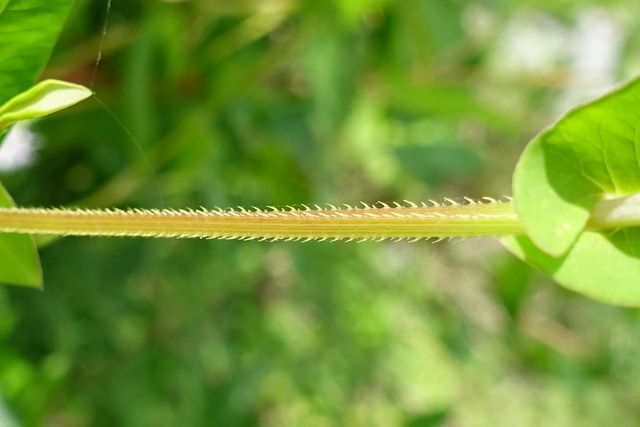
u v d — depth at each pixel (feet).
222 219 0.32
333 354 1.00
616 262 0.34
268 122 0.74
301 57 0.72
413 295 1.13
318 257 0.89
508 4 0.91
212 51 0.67
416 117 0.90
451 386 1.27
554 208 0.33
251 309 0.90
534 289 1.05
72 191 0.69
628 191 0.33
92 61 0.63
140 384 0.79
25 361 0.64
